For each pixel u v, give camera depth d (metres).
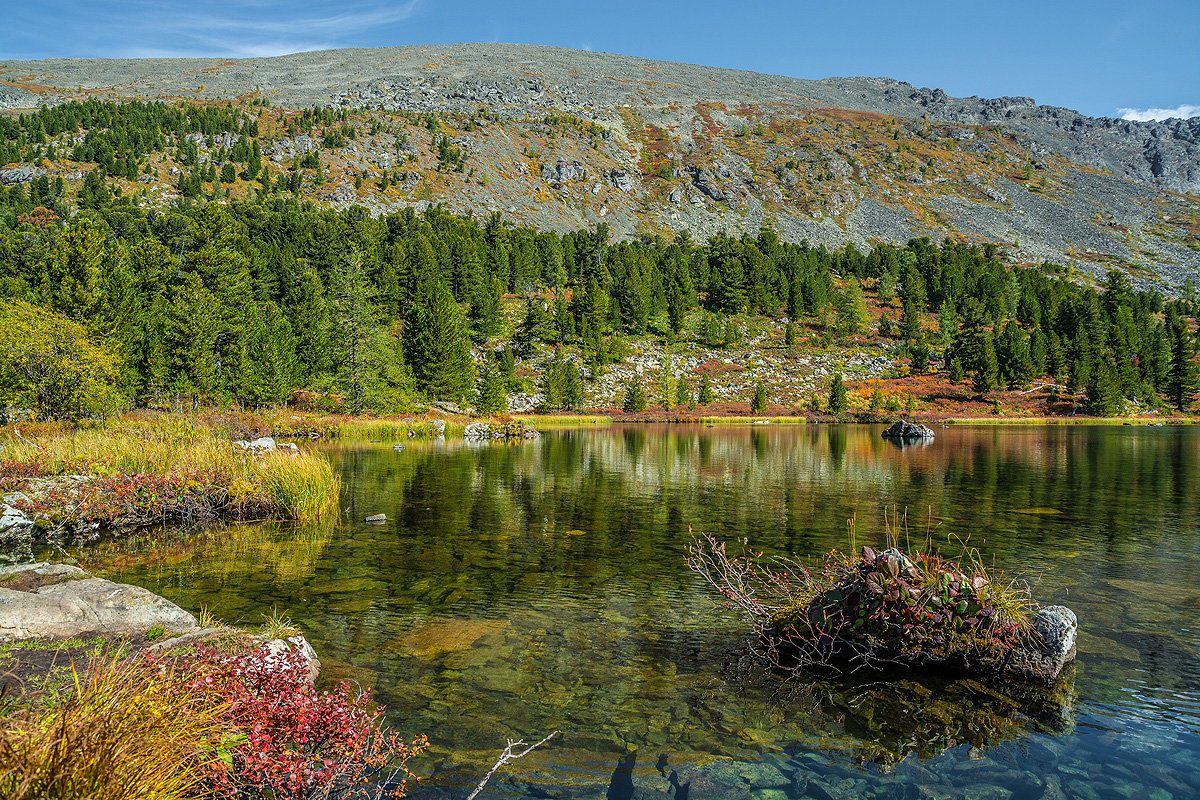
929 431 45.97
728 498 17.30
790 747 4.59
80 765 2.63
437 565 9.94
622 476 22.34
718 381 97.12
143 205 140.50
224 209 62.22
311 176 176.38
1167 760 4.43
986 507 15.85
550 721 4.91
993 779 4.17
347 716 3.88
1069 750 4.57
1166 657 6.25
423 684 5.54
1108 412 82.81
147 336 47.88
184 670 3.87
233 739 3.47
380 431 47.06
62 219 120.69
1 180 144.38
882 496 17.67
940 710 5.22
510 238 141.38
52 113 180.62
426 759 4.29
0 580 7.33
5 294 63.31
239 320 57.97
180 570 9.51
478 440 43.22
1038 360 97.06
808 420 77.88
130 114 186.12
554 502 16.53
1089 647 6.50
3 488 13.59
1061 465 26.50
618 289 120.00
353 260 69.94
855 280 123.88
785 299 129.62
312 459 15.99
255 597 8.12
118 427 21.34
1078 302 123.31
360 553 10.72
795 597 7.27
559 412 83.06
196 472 14.10
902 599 6.03
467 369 72.69
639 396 83.44
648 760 4.38
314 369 61.75
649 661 6.20
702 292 140.25
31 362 29.36
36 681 4.33
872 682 5.79
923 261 154.25
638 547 11.33
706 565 10.00
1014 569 9.67
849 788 4.04
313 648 6.30
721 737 4.73
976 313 112.19
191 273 55.84
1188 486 19.83
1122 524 13.54
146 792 2.81
